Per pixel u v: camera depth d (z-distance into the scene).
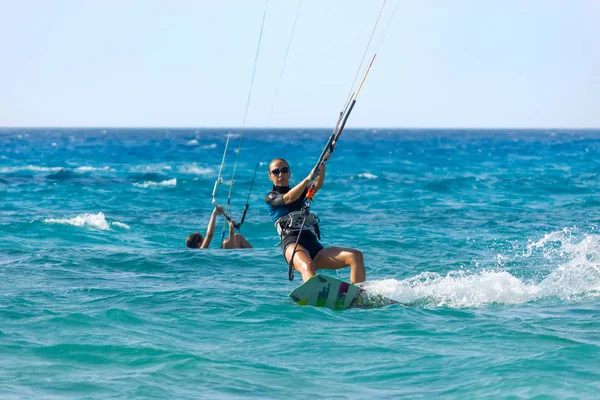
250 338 25.77
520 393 19.36
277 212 32.88
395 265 44.97
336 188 118.69
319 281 30.73
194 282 38.78
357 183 128.88
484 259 47.06
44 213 79.94
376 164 196.38
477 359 22.67
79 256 47.81
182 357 23.00
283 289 36.31
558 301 31.64
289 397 19.50
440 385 20.42
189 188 116.75
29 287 36.06
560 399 18.83
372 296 31.05
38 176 144.25
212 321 28.31
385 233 63.53
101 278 39.84
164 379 20.83
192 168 179.75
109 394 19.34
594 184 123.75
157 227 70.38
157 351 23.64
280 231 32.69
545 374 20.80
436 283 35.00
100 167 181.00
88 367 21.91
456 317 28.73
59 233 62.53
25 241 57.69
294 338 25.70
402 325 27.48
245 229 69.56
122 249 52.22
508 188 116.56
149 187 118.69
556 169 173.75
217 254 49.25
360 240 57.75
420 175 154.00
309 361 23.06
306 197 32.41
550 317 28.36
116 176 145.75
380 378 21.27
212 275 41.50
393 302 31.31
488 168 179.38
